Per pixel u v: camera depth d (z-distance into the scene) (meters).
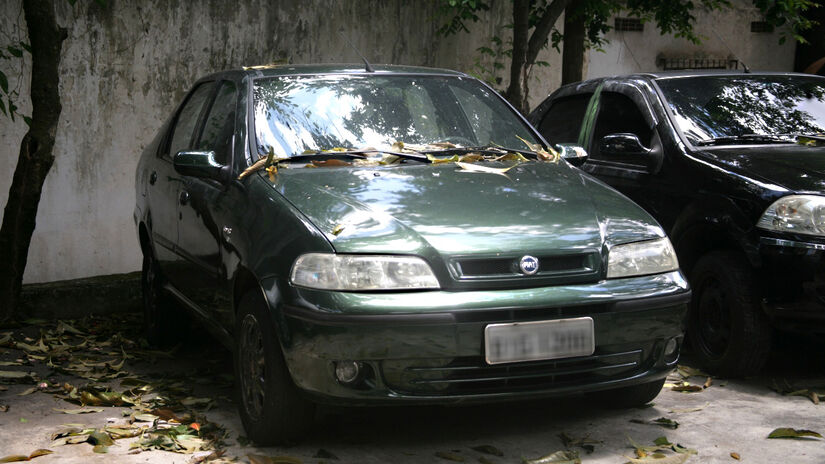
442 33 8.96
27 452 3.87
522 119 5.20
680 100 5.71
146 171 6.00
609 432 4.08
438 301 3.49
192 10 7.40
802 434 3.96
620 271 3.79
